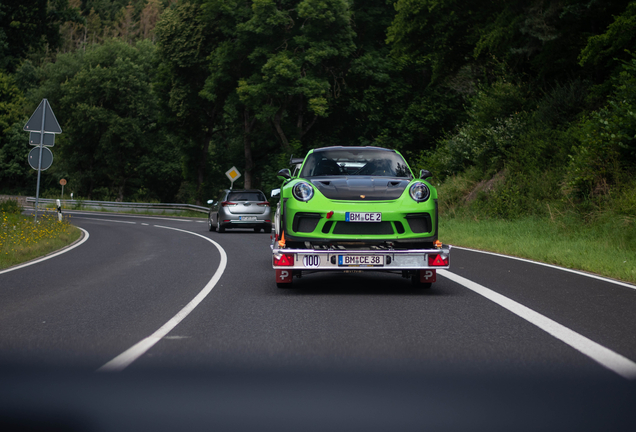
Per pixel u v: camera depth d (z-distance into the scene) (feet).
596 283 27.30
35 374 13.28
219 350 15.30
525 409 10.82
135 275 31.76
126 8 472.03
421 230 24.27
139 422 10.30
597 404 11.07
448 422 10.20
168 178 191.42
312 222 23.99
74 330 18.01
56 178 225.56
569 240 47.01
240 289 26.14
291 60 107.45
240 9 116.37
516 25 74.49
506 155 77.61
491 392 11.76
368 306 21.54
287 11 111.75
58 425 10.18
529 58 83.10
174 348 15.57
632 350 15.01
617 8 65.92
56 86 216.74
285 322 18.76
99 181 206.18
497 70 88.22
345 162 27.89
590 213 52.49
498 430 9.86
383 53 121.60
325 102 109.09
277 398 11.48
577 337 16.47
